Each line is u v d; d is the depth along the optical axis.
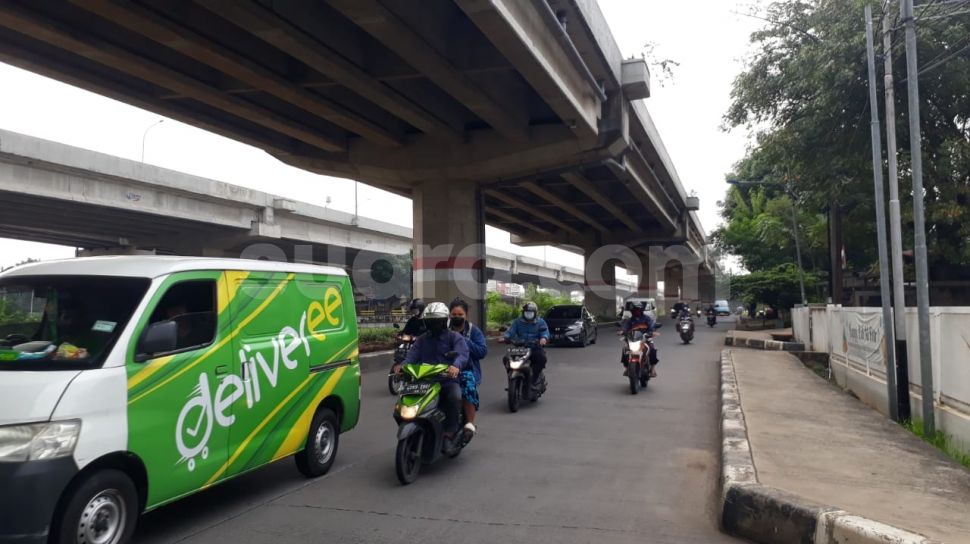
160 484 4.83
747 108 20.44
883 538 4.38
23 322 5.10
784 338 26.94
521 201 34.56
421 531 5.34
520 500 6.14
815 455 6.88
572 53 16.94
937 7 15.16
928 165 18.72
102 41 13.62
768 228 42.00
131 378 4.63
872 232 26.14
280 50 15.16
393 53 15.59
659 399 12.03
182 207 31.73
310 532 5.31
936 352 8.98
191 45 13.43
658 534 5.29
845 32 17.20
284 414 6.24
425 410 6.68
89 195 27.20
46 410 4.13
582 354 20.89
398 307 54.97
